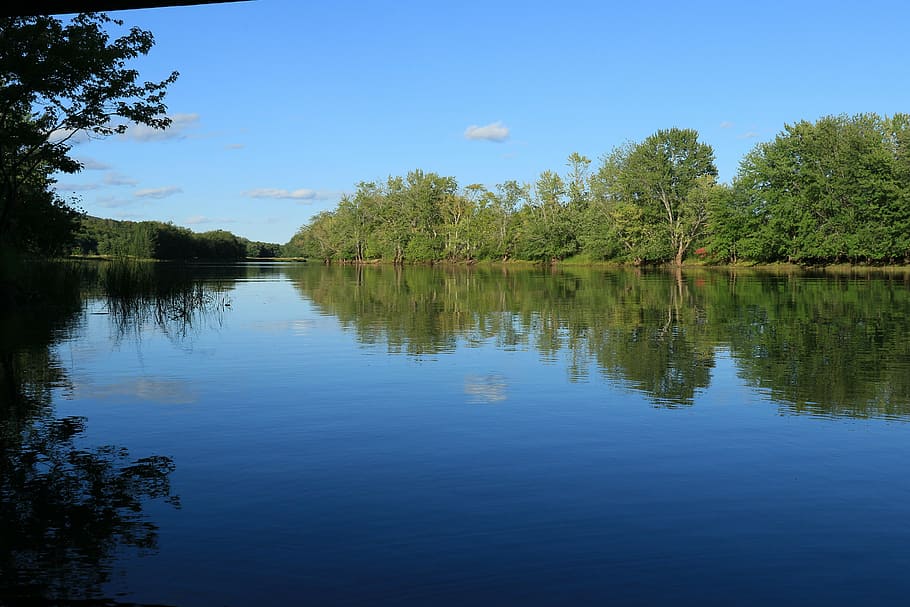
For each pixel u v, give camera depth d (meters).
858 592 3.48
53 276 28.59
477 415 7.30
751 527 4.29
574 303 23.28
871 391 8.46
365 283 39.84
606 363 10.70
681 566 3.77
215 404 7.89
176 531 4.24
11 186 23.20
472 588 3.54
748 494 4.87
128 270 26.98
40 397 8.29
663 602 3.39
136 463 5.65
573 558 3.87
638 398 8.13
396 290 32.09
